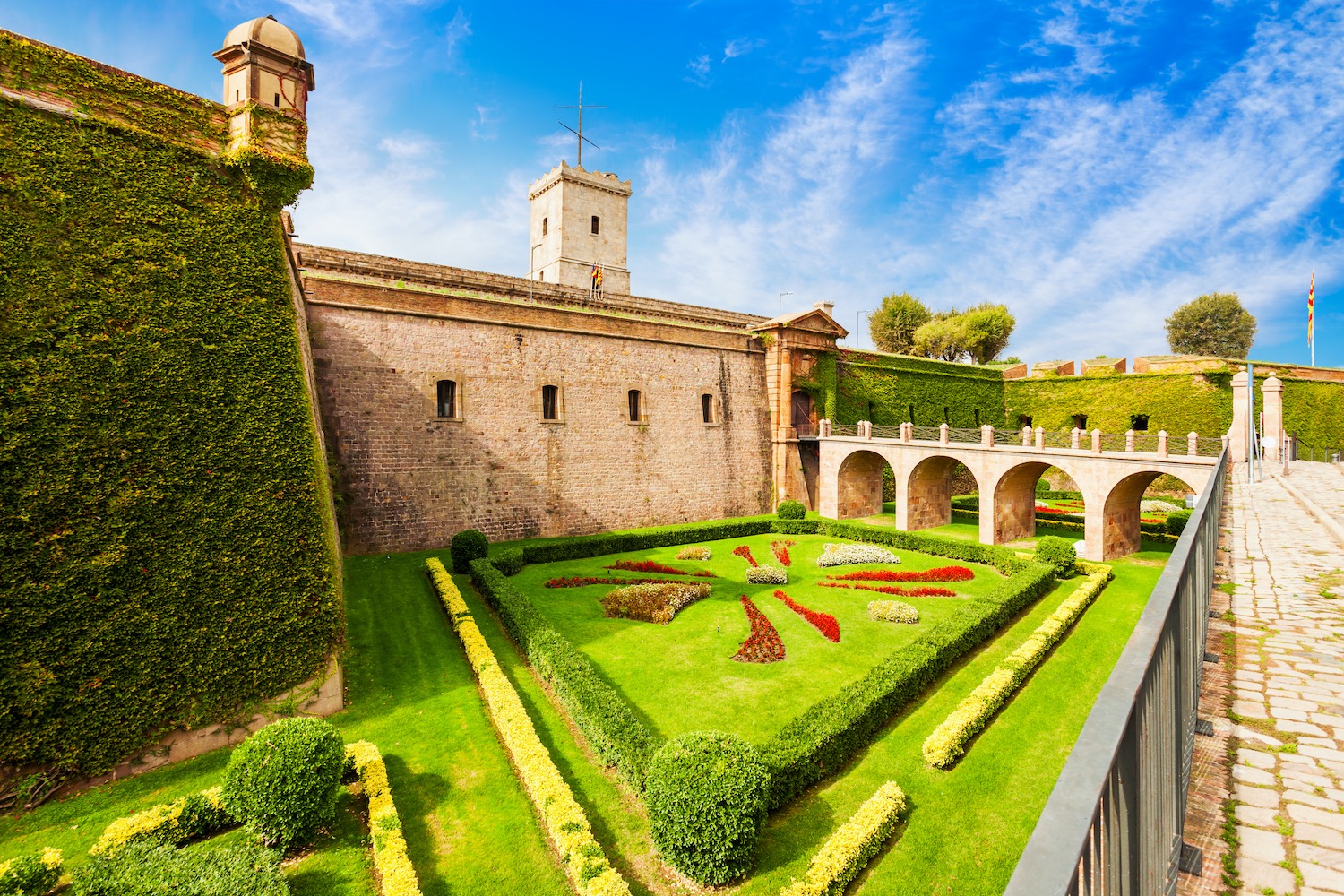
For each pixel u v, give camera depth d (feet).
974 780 33.32
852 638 52.19
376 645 47.32
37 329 30.76
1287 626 22.62
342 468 71.31
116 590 31.63
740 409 112.78
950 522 112.16
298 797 26.63
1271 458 84.17
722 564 78.64
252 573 35.60
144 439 33.09
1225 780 14.06
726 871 25.66
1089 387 141.18
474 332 81.82
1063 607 58.39
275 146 38.17
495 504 82.33
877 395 131.95
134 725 31.65
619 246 143.02
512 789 31.81
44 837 27.32
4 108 30.99
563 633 52.03
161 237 34.83
